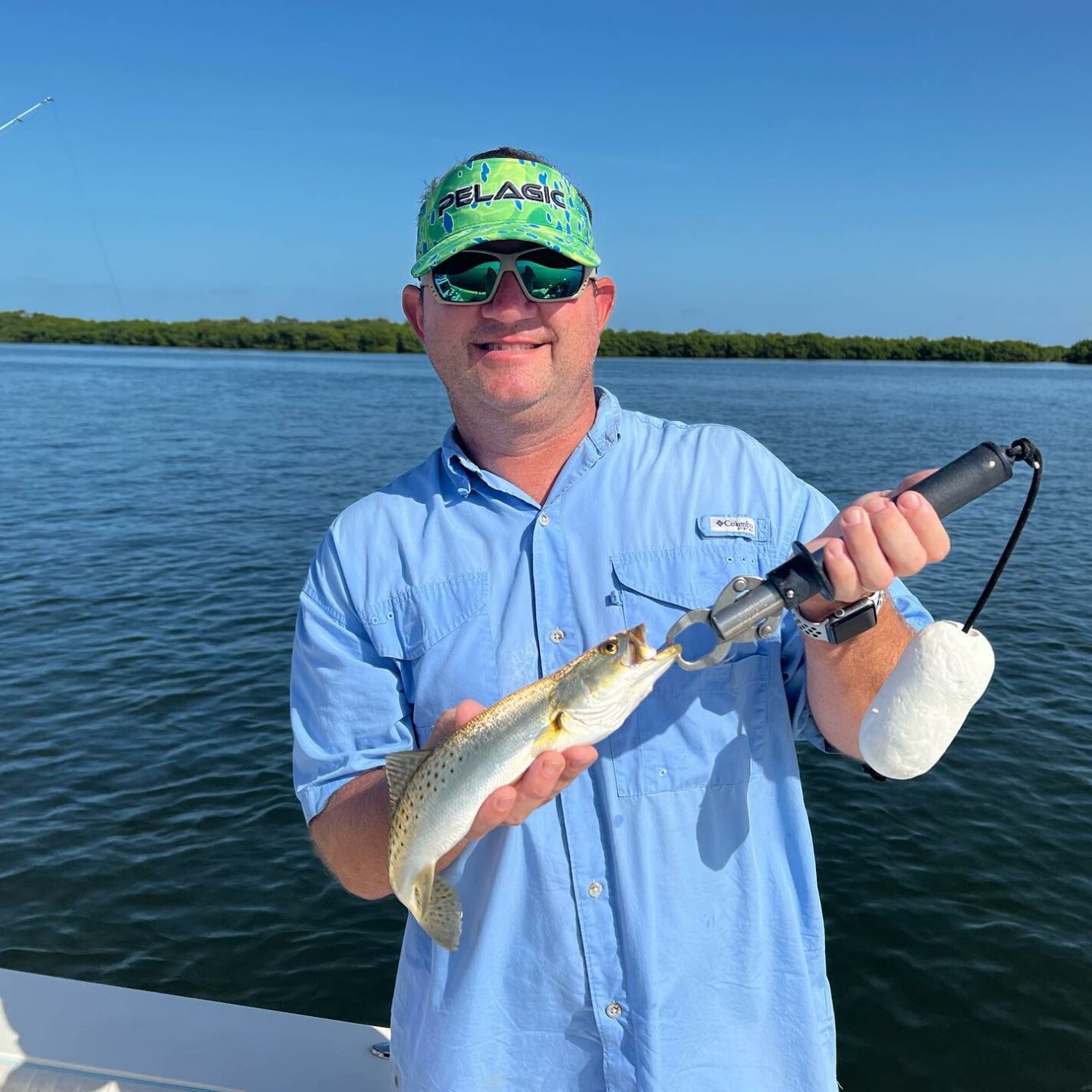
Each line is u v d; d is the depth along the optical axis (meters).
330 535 2.38
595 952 2.02
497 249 2.08
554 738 1.88
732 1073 2.04
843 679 1.95
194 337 160.88
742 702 2.11
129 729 9.21
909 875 6.96
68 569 15.23
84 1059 3.02
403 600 2.27
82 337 162.25
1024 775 8.40
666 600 2.15
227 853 7.23
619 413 2.36
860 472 26.77
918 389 73.44
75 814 7.72
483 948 2.08
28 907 6.59
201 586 14.27
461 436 2.37
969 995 5.75
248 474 25.58
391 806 2.07
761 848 2.10
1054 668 11.07
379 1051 3.08
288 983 5.95
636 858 2.02
